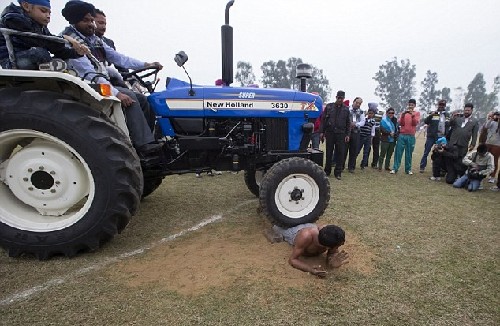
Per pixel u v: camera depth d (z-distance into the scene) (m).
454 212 4.13
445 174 6.86
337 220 3.66
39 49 2.51
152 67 3.72
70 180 2.61
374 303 2.10
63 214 2.72
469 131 5.89
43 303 2.01
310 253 2.61
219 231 3.25
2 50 2.58
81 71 3.06
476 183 5.46
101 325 1.83
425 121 7.34
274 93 3.50
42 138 2.58
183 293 2.14
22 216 2.63
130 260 2.58
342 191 5.13
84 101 2.75
